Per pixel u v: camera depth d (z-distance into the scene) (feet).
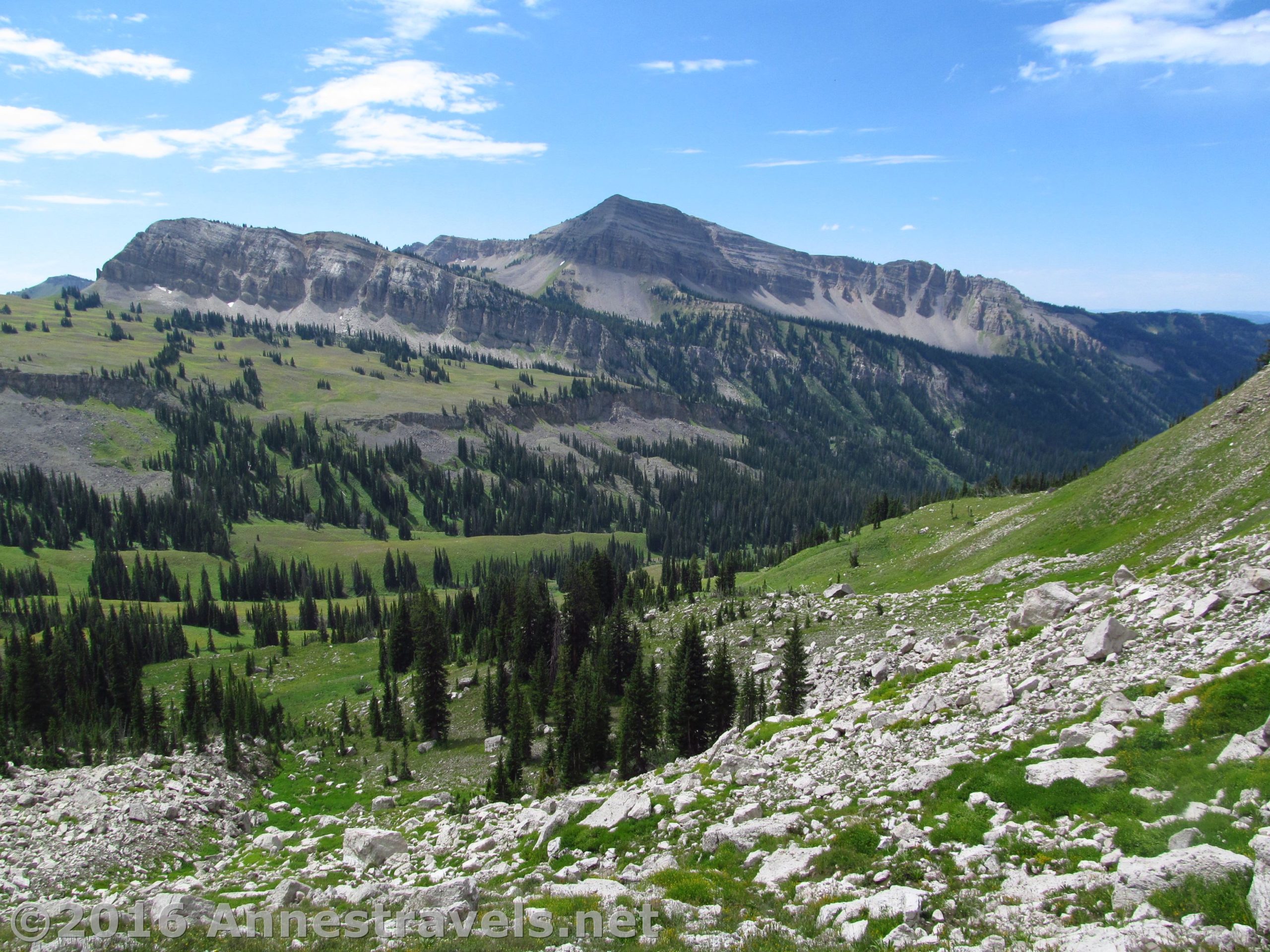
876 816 85.15
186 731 280.10
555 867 100.99
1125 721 83.10
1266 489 211.41
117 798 196.13
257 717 302.25
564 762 204.85
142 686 356.59
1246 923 48.44
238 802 230.89
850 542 456.86
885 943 57.88
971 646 156.25
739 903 72.08
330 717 344.49
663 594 441.68
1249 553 127.03
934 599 271.49
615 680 290.97
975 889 63.87
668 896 76.18
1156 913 52.19
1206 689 79.82
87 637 460.96
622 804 112.27
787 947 60.23
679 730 209.05
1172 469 273.95
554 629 342.85
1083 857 63.82
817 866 76.07
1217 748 71.15
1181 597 119.03
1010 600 240.73
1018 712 101.04
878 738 111.45
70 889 149.48
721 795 107.96
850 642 252.01
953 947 54.95
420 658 296.71
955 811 79.15
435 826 162.09
